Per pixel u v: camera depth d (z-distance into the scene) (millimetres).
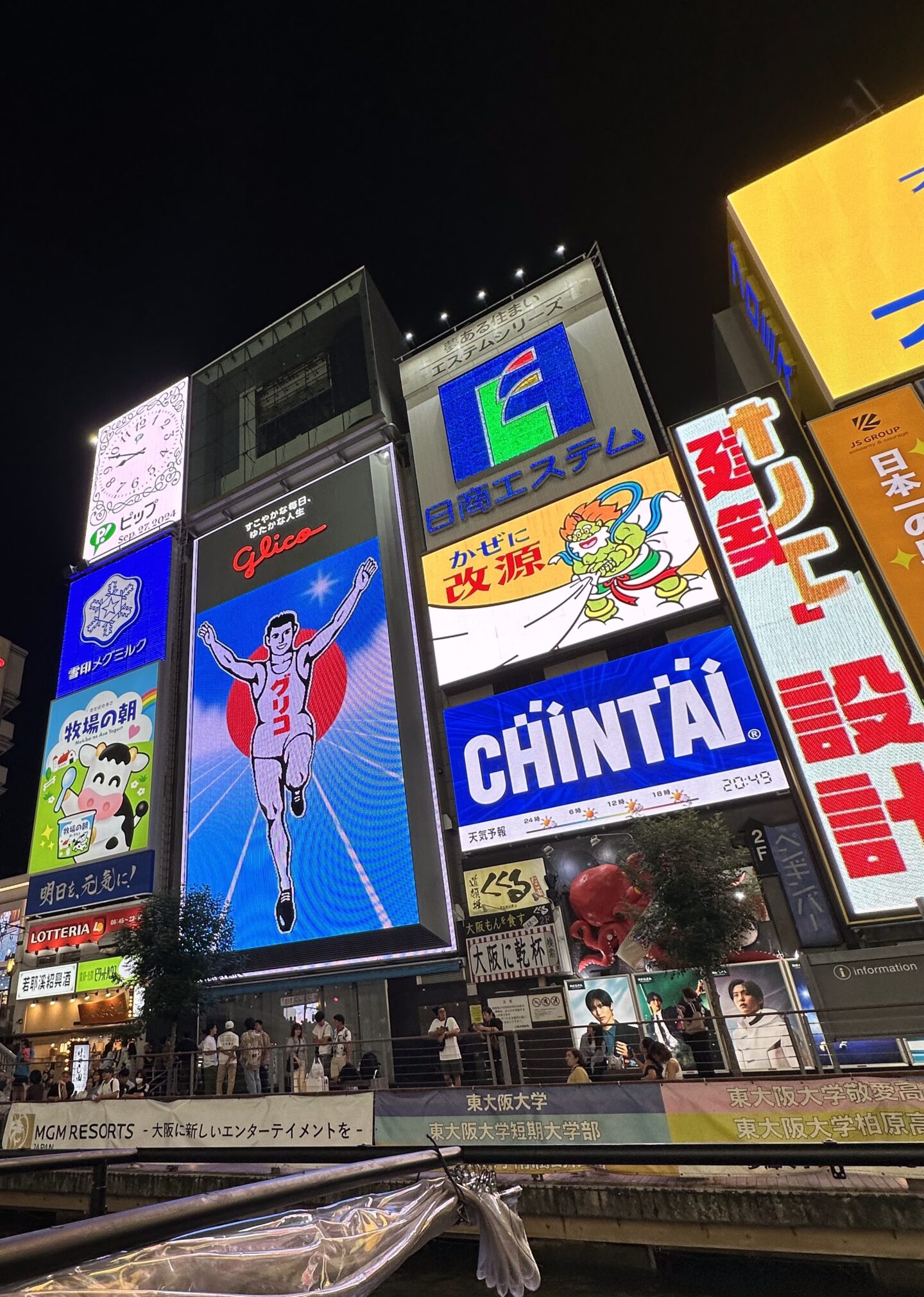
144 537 34094
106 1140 12758
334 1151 10102
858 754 17656
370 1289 2236
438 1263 9609
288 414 35531
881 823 16891
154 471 36000
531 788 21031
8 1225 13352
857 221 24328
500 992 19938
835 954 15281
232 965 20781
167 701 29344
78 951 27484
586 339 27672
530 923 19688
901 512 19453
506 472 26719
